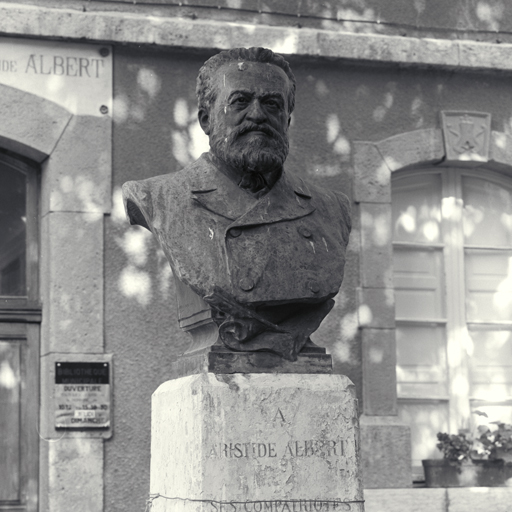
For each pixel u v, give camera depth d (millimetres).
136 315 11188
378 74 12328
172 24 11547
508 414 12453
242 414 6312
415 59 12234
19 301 11352
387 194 12070
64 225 11109
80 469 10805
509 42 12672
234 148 6520
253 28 11805
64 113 11258
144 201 6617
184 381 6555
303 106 12039
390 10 12477
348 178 12047
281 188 6742
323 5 12281
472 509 11188
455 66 12344
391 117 12281
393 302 11875
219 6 11922
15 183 11500
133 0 11633
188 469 6359
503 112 12633
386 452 11508
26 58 11227
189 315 6996
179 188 6688
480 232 12688
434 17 12594
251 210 6543
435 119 12414
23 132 11133
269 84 6582
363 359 11711
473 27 12664
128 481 10945
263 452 6312
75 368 10922
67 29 11219
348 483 6414
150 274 11273
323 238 6656
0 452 11070
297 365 6543
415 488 11312
